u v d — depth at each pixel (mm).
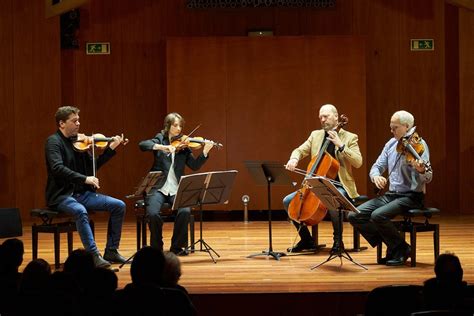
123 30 11500
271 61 10875
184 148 8000
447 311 3506
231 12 11430
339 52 10852
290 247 8219
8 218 7160
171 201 7715
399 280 6258
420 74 11516
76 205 7043
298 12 11438
